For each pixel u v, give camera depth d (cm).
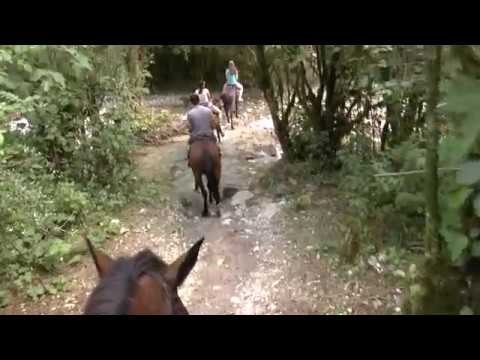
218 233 839
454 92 169
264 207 909
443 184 280
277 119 1056
